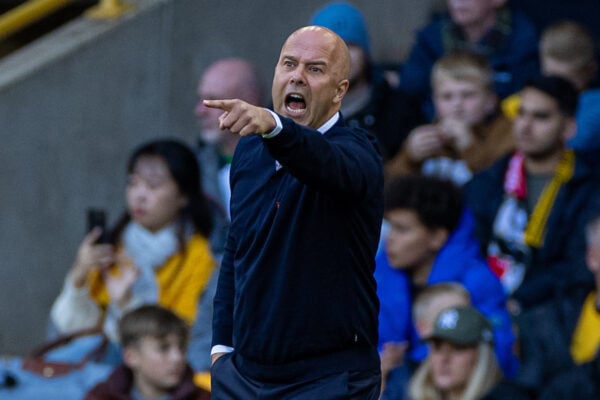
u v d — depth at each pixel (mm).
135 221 25438
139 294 25109
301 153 12828
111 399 22453
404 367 23422
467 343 22312
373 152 13891
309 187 13789
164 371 22328
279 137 12695
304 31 14016
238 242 14359
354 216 13977
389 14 31234
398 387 23234
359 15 26891
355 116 26922
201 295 24953
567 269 24359
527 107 25312
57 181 31484
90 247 25266
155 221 25203
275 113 12797
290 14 31125
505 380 22641
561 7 30859
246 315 14273
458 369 22406
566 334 23312
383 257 24125
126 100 31375
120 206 31453
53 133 31438
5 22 31609
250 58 31266
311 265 14016
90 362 24156
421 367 22906
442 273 23750
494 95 26625
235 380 14625
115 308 25094
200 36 31234
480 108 26344
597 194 25078
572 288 23688
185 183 25266
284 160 12852
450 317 22422
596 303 23312
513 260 25125
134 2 31891
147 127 31375
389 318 23672
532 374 22859
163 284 25094
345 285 14125
